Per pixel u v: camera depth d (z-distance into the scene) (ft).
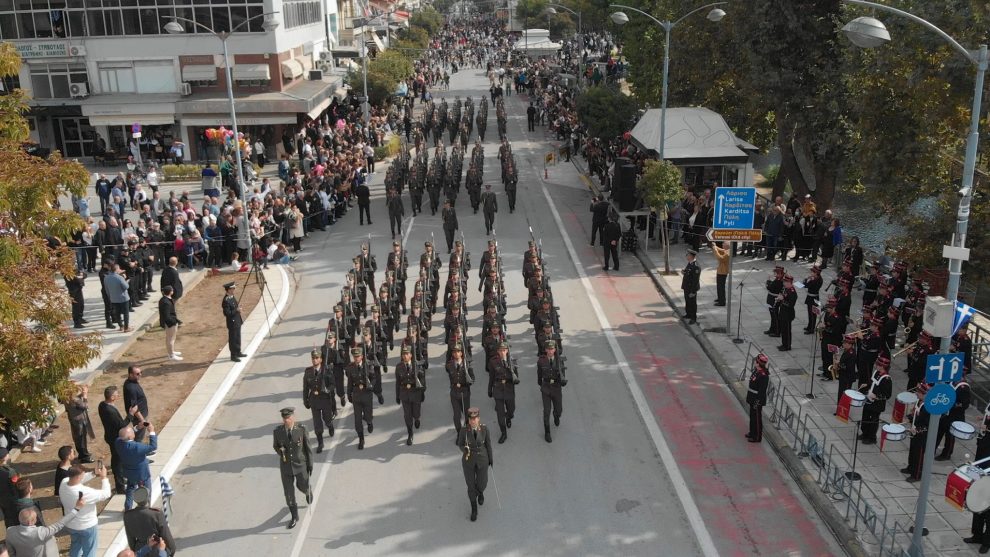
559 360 56.29
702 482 50.24
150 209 106.11
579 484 50.29
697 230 96.89
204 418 59.82
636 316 78.48
